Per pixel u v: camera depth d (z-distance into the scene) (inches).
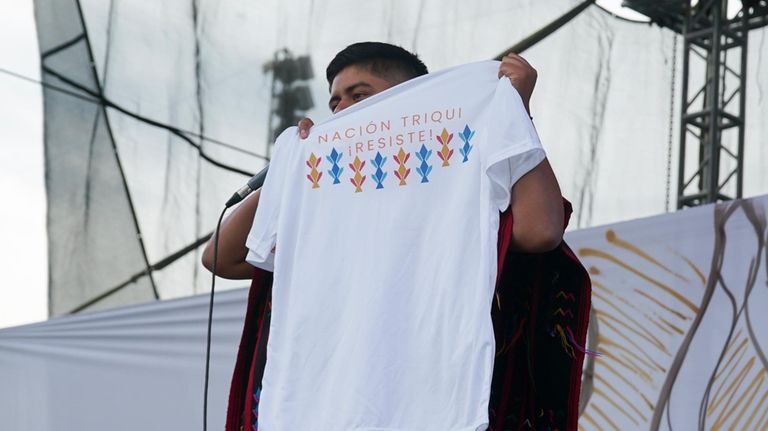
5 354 385.4
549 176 139.3
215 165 384.8
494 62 145.7
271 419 144.0
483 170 139.4
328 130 151.4
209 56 383.9
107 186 395.2
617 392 301.1
